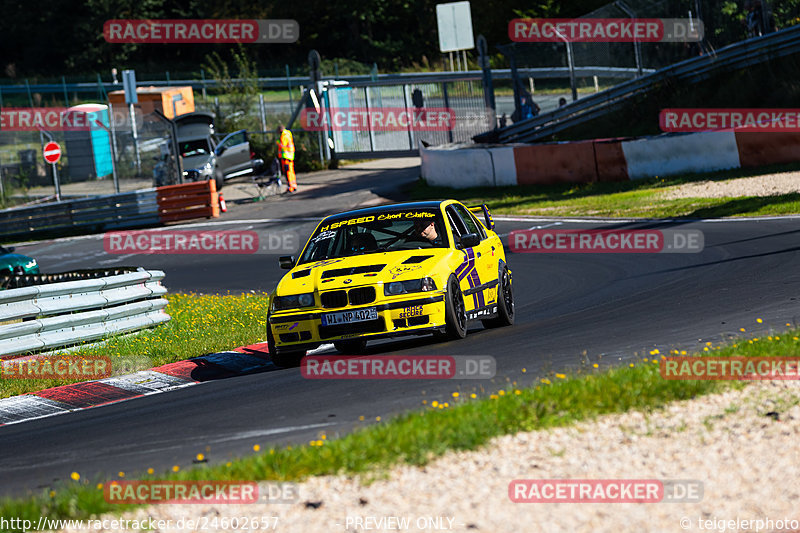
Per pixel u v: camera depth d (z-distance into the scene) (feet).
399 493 59.93
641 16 386.73
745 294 139.33
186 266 299.58
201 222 393.50
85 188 476.54
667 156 327.88
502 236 273.75
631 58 394.11
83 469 79.05
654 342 109.60
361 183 446.19
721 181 296.92
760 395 75.87
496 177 375.25
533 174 362.33
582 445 67.05
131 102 444.55
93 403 119.14
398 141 477.77
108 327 163.84
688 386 78.13
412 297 116.88
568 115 407.03
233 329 164.55
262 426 86.94
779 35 343.67
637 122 388.57
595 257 215.92
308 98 509.76
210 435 86.12
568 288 182.29
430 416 73.67
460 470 63.36
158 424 95.25
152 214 401.90
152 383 127.85
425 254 123.75
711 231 223.30
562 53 411.95
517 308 167.32
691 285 158.10
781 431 66.85
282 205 411.54
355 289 117.08
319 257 129.59
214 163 452.35
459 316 122.42
